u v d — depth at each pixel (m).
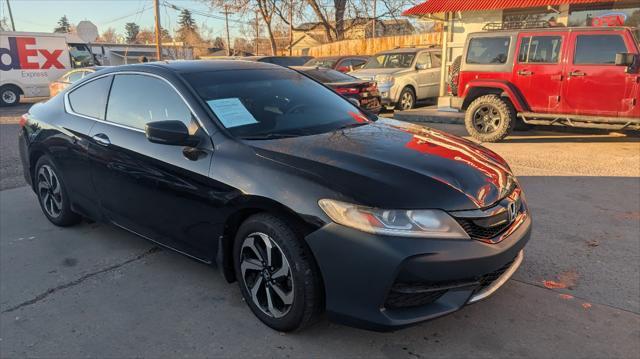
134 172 3.61
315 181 2.68
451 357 2.70
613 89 7.42
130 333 3.00
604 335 2.86
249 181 2.88
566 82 7.76
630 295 3.28
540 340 2.82
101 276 3.75
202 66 3.89
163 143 3.22
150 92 3.71
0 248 4.31
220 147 3.13
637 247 4.02
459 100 8.98
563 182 5.93
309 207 2.63
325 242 2.58
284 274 2.79
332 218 2.56
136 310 3.26
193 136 3.26
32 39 18.23
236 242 3.06
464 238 2.56
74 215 4.66
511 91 8.19
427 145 3.26
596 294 3.30
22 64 18.11
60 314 3.23
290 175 2.77
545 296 3.28
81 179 4.21
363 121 3.87
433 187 2.64
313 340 2.88
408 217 2.49
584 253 3.92
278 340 2.89
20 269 3.90
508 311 3.12
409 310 2.58
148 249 4.24
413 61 13.39
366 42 24.25
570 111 7.85
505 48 8.28
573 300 3.23
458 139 3.67
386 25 29.47
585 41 7.57
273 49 27.19
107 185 3.92
